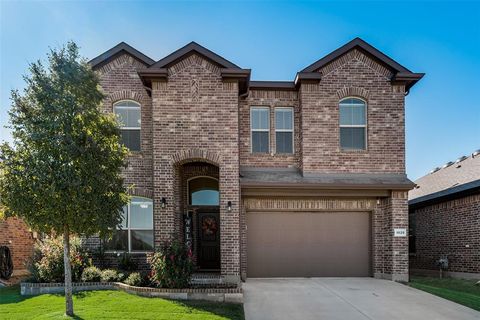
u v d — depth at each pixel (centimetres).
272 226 1303
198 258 1349
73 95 785
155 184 1174
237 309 858
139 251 1261
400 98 1297
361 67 1302
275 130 1338
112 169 832
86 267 1112
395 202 1245
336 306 906
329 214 1315
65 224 789
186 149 1185
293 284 1159
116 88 1296
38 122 756
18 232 1500
